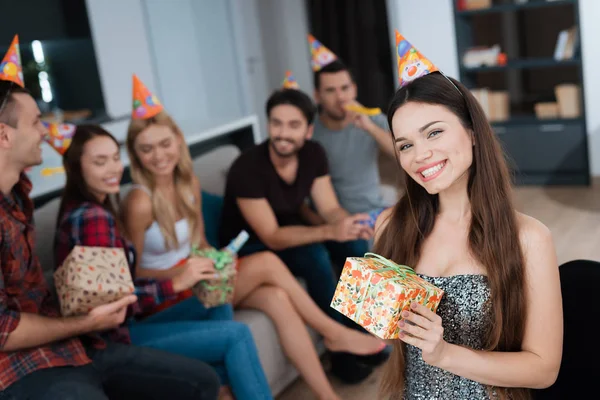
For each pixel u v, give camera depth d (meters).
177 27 6.38
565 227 4.23
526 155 5.24
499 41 5.73
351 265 1.40
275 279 2.62
